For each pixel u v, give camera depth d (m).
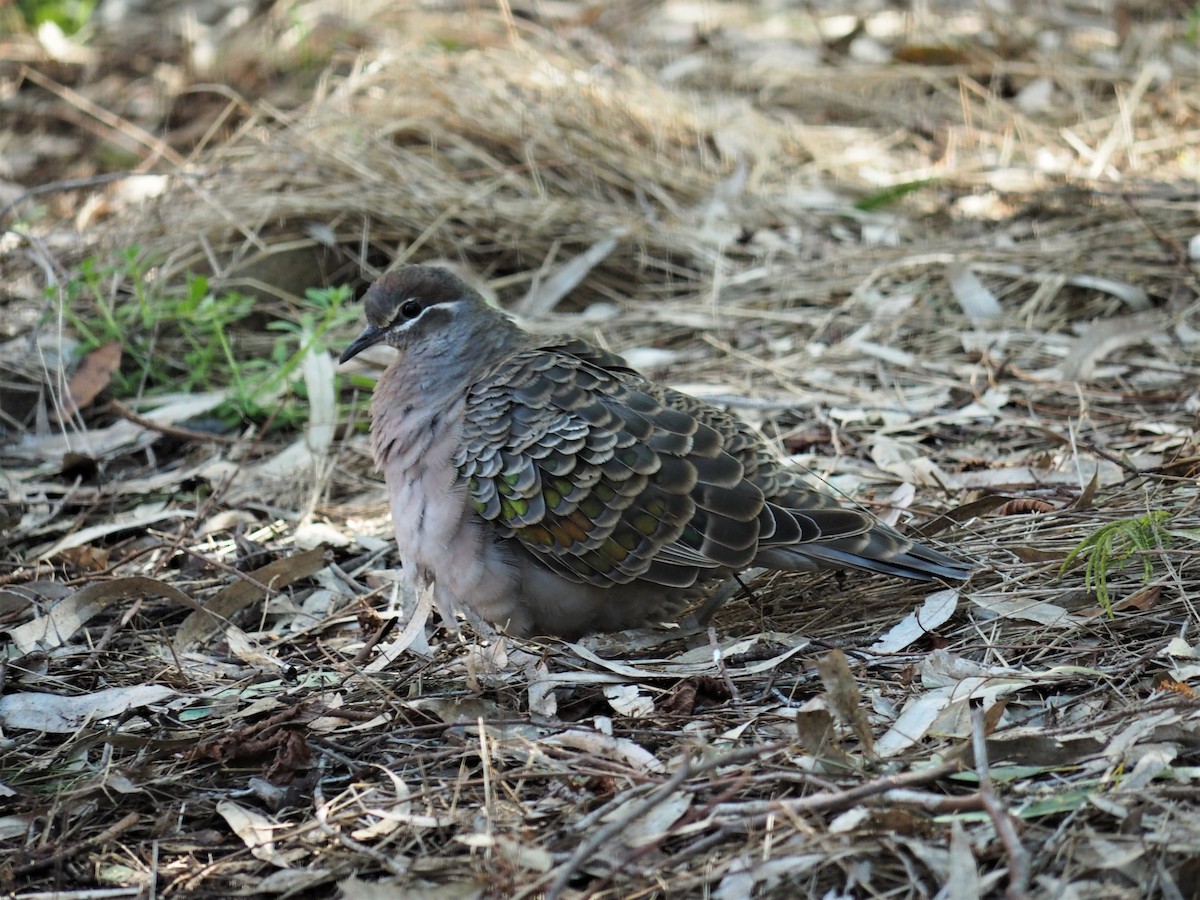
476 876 6.26
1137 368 11.94
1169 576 8.44
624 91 16.81
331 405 12.07
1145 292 12.96
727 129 16.72
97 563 10.32
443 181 15.07
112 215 15.73
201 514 10.89
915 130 17.22
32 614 9.62
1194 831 6.08
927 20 20.14
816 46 19.78
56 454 12.00
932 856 6.11
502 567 8.43
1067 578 8.68
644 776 6.89
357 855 6.62
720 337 13.31
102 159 18.09
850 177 16.12
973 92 18.14
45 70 20.47
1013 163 15.95
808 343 12.98
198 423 12.53
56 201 16.92
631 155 15.88
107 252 14.51
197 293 12.80
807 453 11.17
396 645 8.52
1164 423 10.87
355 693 8.20
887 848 6.21
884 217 15.12
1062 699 7.45
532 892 6.11
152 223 14.64
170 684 8.58
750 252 14.70
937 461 10.83
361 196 14.64
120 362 13.15
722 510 8.22
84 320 13.49
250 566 10.18
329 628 9.32
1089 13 20.20
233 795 7.32
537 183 15.12
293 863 6.71
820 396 11.97
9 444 12.28
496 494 8.31
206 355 13.05
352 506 11.19
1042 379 11.86
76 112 19.31
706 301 13.93
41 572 10.09
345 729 7.77
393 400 8.87
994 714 7.02
